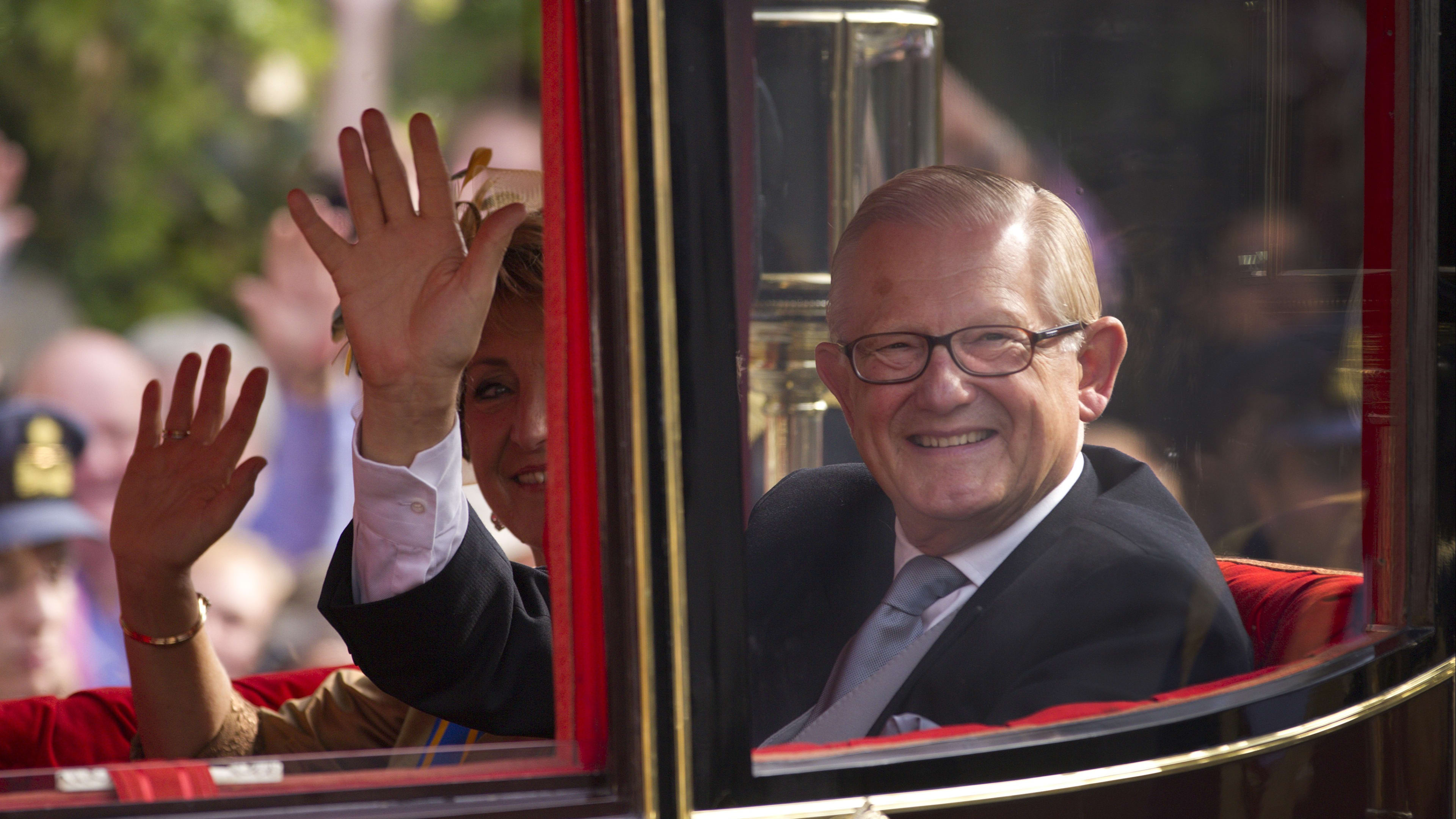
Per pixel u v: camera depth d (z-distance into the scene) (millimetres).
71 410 6887
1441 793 5117
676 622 3836
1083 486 4953
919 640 4602
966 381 4793
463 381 5910
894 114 4660
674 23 3850
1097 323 5004
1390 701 4941
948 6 4742
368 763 3955
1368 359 5188
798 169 4422
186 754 6430
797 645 4355
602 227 3867
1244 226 5098
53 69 6602
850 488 4625
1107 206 5016
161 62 6680
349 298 4930
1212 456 5094
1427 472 5152
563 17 4004
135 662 6402
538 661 5379
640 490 3811
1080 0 4930
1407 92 5090
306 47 6652
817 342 4570
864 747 4168
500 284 5672
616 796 3891
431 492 5004
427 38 6453
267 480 7078
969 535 4754
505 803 3840
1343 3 5121
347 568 5336
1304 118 5117
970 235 4777
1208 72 5047
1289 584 5059
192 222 7016
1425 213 5098
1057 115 4957
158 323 7004
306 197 4867
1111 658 4645
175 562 6391
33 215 6785
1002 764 4215
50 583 6789
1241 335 5117
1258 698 4668
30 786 3684
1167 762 4426
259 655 7062
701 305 3885
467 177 5910
